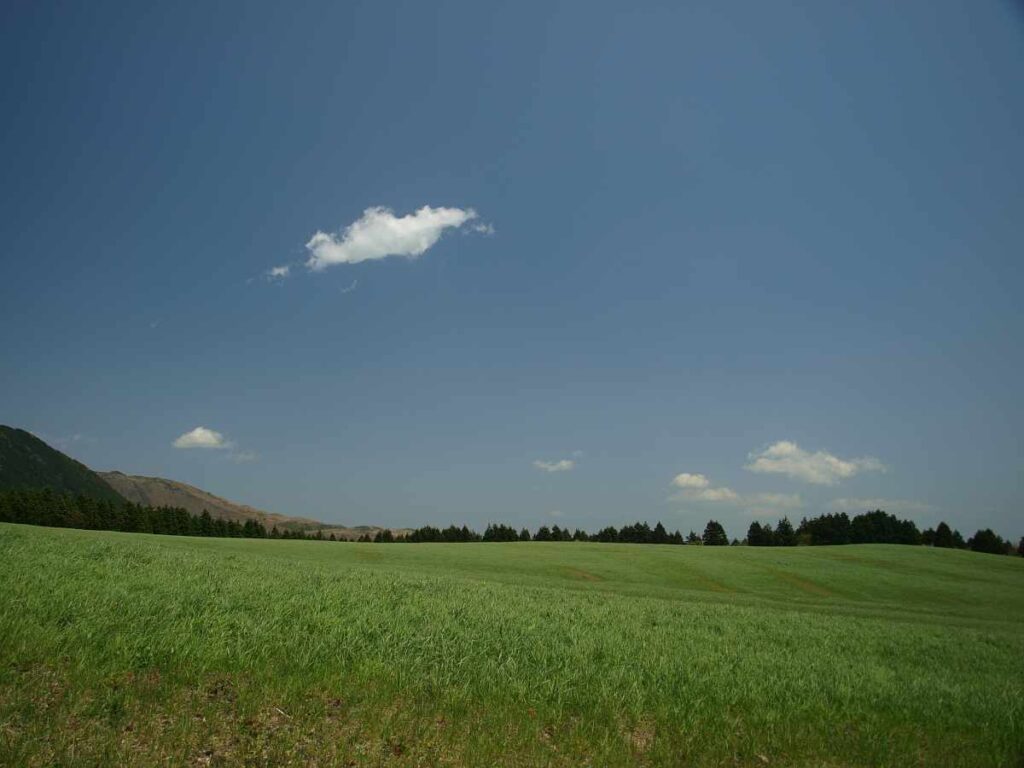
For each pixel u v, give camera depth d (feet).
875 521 507.30
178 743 23.35
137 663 30.53
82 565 57.62
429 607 57.47
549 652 42.98
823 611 131.34
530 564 223.92
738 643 58.08
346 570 111.65
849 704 39.04
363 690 31.30
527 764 25.46
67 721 23.95
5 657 29.07
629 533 605.73
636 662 43.29
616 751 27.86
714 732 31.76
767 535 522.47
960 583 225.97
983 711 39.42
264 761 22.91
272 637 37.88
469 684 34.22
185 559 85.76
